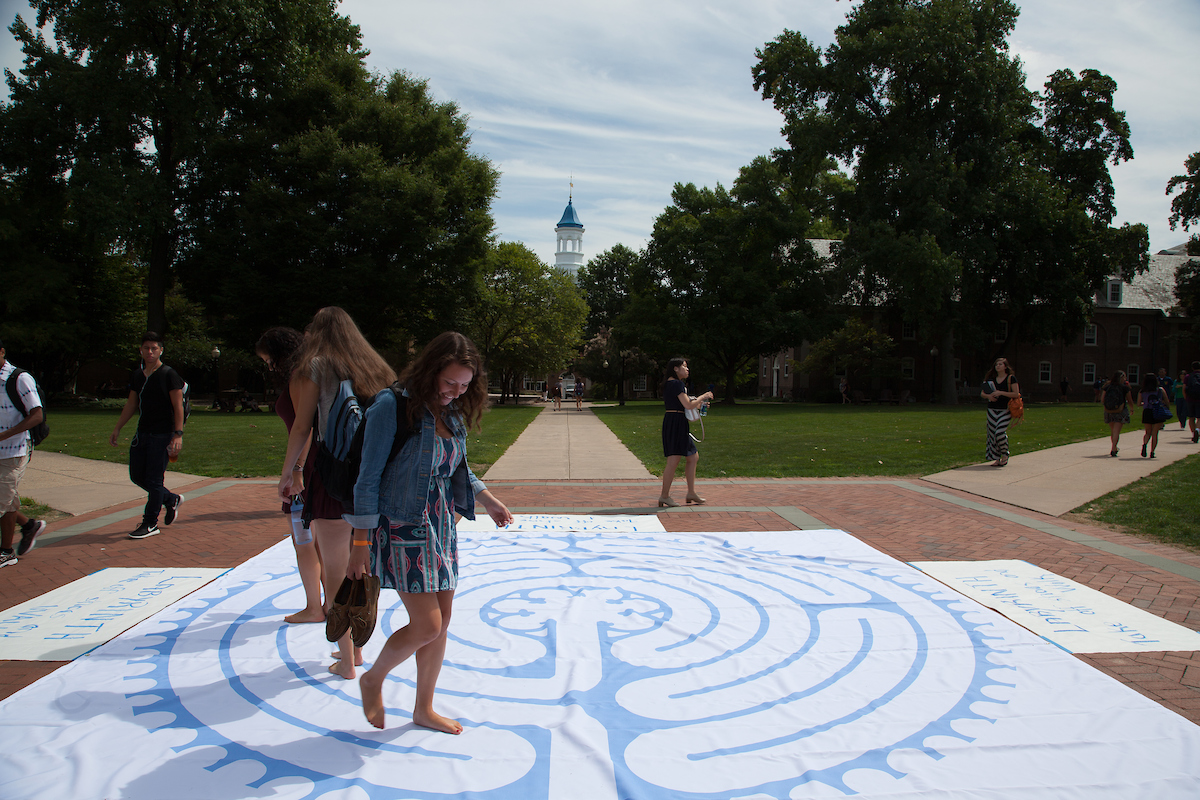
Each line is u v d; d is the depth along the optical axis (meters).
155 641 3.89
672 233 39.00
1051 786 2.55
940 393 46.25
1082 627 4.22
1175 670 3.64
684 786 2.55
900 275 31.41
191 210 27.47
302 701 3.22
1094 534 6.78
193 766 2.68
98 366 45.38
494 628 4.16
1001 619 4.33
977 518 7.44
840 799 2.47
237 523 6.94
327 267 27.34
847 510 7.86
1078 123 39.59
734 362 39.97
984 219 34.78
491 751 2.80
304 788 2.54
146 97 24.14
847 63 33.12
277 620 4.23
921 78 33.38
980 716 3.09
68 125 25.17
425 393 2.80
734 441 15.39
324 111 28.08
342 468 3.27
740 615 4.39
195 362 40.50
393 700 3.24
